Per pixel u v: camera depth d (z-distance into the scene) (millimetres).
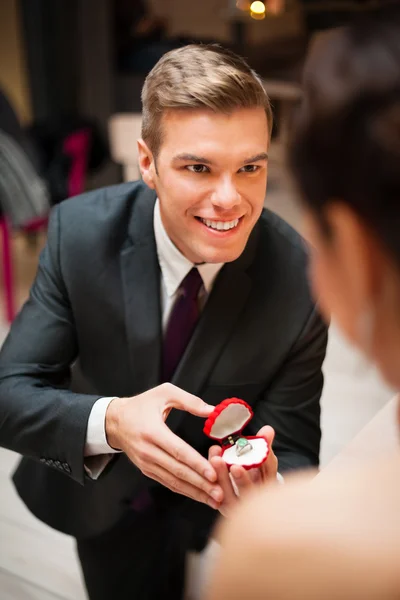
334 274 366
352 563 336
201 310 1131
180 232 1006
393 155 322
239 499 913
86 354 1207
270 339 1113
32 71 4582
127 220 1165
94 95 4637
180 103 902
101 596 1438
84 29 4469
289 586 341
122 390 1207
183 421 1155
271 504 374
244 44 4141
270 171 3871
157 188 1015
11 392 1136
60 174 3594
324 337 1136
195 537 1371
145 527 1344
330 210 353
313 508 361
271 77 3586
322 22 3506
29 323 1187
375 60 332
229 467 912
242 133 909
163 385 987
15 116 3176
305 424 1158
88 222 1172
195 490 948
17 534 2082
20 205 3023
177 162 933
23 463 1402
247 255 1105
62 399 1093
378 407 2684
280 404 1156
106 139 3965
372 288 348
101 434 1043
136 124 2920
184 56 948
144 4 4551
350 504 359
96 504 1287
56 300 1189
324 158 348
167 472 953
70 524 1326
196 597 1514
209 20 4430
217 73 901
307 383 1154
